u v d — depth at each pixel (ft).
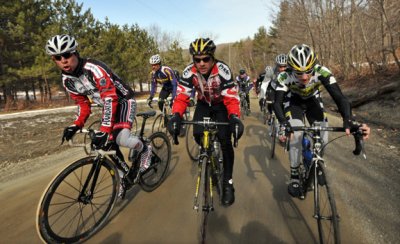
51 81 63.00
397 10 31.63
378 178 10.14
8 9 48.75
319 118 9.71
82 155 14.71
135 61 79.20
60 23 56.39
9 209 9.02
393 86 23.99
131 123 8.52
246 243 6.98
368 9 38.06
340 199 8.89
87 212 8.38
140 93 94.63
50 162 13.78
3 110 52.21
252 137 17.81
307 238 7.09
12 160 14.25
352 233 7.14
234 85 8.14
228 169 8.34
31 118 29.94
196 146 13.94
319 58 57.47
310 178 7.55
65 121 27.71
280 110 8.05
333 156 12.92
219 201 8.63
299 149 8.32
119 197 8.42
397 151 12.91
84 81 7.54
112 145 8.33
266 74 20.71
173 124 7.38
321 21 54.13
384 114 20.72
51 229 6.79
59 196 7.61
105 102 7.41
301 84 8.25
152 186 10.03
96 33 68.18
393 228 7.23
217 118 8.87
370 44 39.06
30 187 10.70
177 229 7.64
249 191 9.82
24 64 56.18
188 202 9.09
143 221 8.06
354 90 34.30
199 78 7.93
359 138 6.81
